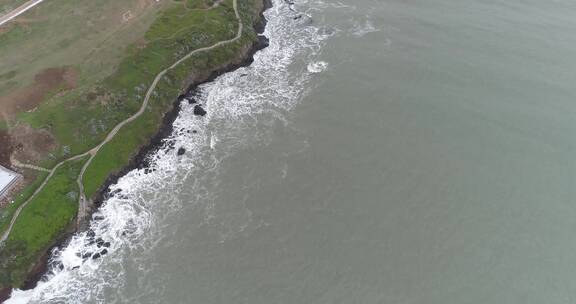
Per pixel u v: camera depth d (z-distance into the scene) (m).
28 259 62.75
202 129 81.44
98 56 85.38
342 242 65.06
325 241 65.12
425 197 70.62
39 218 66.06
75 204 68.69
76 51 86.19
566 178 73.12
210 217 68.19
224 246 64.56
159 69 85.62
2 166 70.94
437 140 78.56
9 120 75.38
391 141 78.38
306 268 62.22
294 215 68.19
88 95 79.00
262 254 63.66
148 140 78.62
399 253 64.06
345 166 74.56
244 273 61.62
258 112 84.00
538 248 64.81
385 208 69.12
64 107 77.38
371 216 68.06
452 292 60.25
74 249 65.44
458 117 82.25
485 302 59.44
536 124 80.94
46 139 73.69
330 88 88.00
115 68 83.50
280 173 73.75
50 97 78.62
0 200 67.56
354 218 67.81
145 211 69.50
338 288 60.28
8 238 63.62
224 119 83.06
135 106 80.31
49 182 69.75
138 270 62.56
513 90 86.75
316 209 68.88
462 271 62.31
